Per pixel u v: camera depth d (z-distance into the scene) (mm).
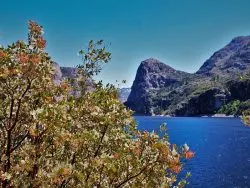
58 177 8117
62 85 10492
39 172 8406
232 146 126562
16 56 8742
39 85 9344
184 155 8758
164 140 9023
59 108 8508
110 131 9664
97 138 9102
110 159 8492
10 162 9250
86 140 9055
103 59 12992
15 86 8891
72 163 9312
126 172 9266
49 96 9492
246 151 111938
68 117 8930
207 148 121875
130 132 10266
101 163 8461
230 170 79312
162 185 9266
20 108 9555
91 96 10164
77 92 12430
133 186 9242
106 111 9781
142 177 9484
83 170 8859
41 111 8305
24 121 9672
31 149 8992
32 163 8594
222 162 91000
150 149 9008
